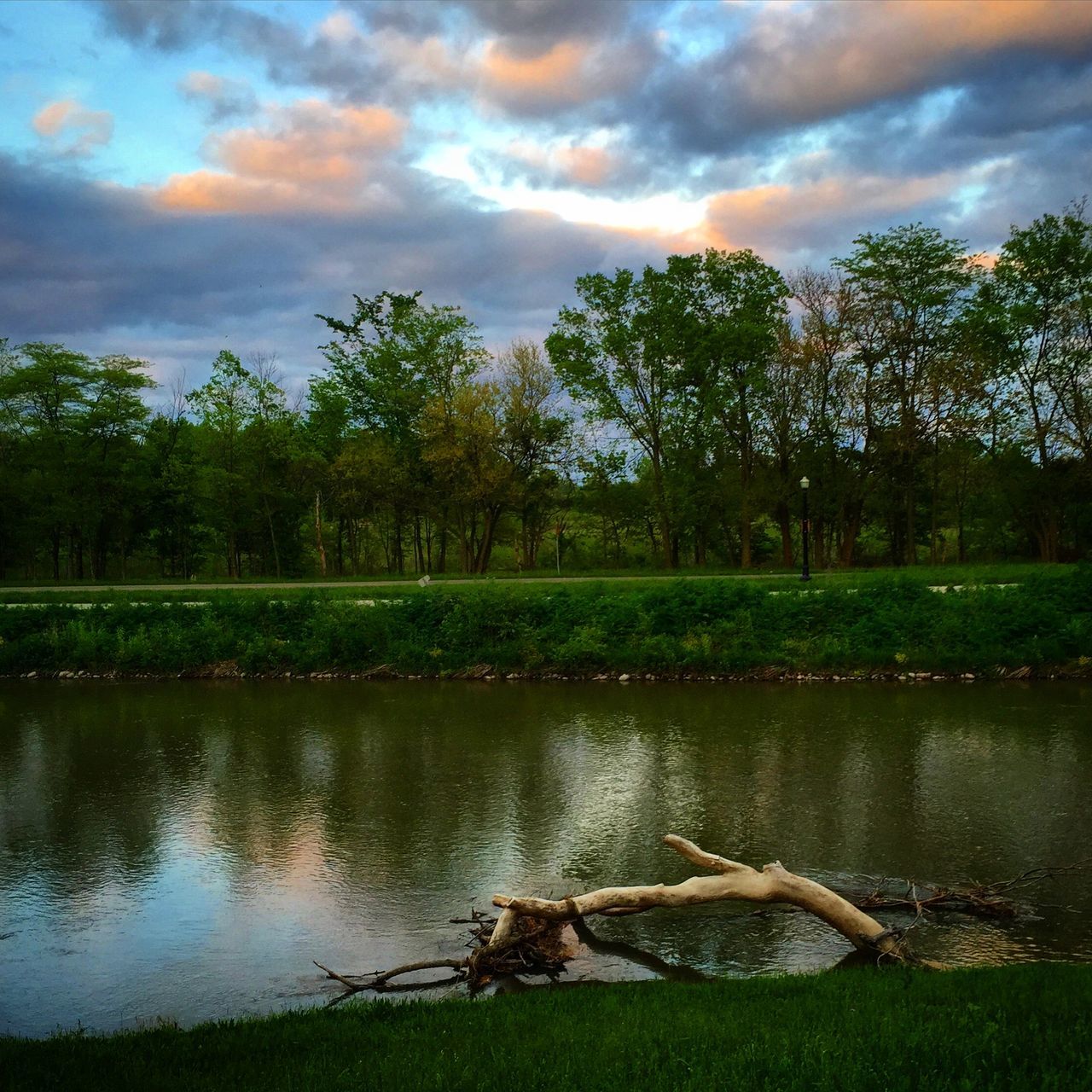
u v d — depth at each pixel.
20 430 56.03
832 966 8.10
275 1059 5.83
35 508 54.66
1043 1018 5.58
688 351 47.34
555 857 11.11
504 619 25.80
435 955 8.70
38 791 14.53
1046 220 43.97
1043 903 9.34
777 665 23.23
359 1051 5.90
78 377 55.59
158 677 26.08
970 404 42.62
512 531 63.00
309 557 67.62
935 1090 4.79
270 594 31.20
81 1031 7.13
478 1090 5.12
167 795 14.16
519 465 52.19
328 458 59.34
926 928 8.77
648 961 8.36
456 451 49.72
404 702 21.42
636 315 48.22
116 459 56.50
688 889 8.55
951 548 58.50
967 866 10.40
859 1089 4.83
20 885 10.73
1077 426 43.00
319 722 19.38
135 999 8.05
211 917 9.72
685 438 50.31
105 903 10.16
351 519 62.69
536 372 51.22
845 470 46.06
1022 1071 4.86
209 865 11.20
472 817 12.67
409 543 68.75
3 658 26.75
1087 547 45.09
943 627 23.05
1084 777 13.62
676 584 26.45
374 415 57.41
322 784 14.54
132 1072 5.68
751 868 8.77
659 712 19.42
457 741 17.25
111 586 42.97
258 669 25.84
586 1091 5.03
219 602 28.25
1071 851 10.74
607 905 8.48
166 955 8.89
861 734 16.73
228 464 55.44
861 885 9.88
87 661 26.75
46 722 20.11
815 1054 5.24
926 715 18.16
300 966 8.59
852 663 22.89
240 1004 7.89
